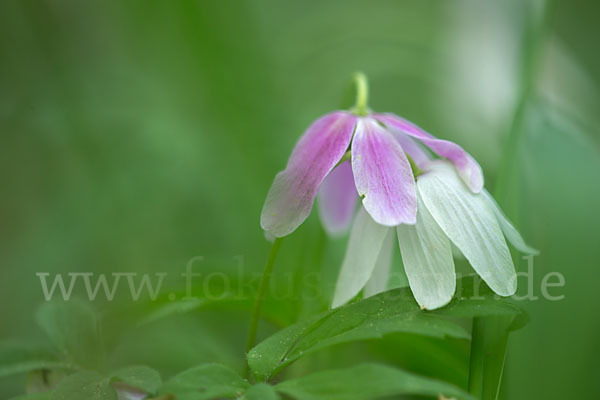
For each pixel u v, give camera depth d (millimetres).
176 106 396
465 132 385
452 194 210
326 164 212
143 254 315
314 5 527
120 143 358
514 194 234
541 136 257
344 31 460
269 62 425
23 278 311
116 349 237
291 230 210
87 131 360
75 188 350
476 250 207
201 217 339
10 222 360
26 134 367
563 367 233
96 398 201
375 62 448
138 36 432
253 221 333
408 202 208
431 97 440
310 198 211
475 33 408
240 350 261
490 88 396
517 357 233
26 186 367
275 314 244
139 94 399
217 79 382
